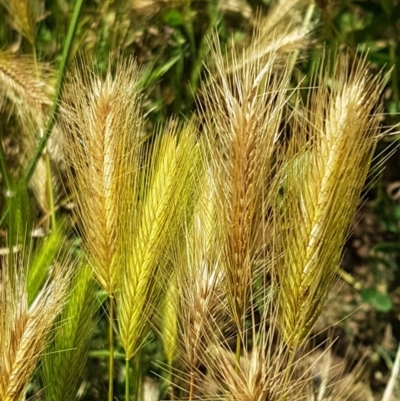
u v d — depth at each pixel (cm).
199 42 45
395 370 34
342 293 51
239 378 20
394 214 48
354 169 19
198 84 42
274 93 19
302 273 20
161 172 23
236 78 19
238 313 20
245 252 20
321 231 19
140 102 27
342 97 19
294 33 37
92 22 41
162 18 43
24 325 20
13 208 31
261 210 20
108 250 23
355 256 53
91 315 26
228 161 19
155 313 27
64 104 24
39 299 21
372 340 50
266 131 19
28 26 34
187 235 23
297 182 20
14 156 39
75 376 26
